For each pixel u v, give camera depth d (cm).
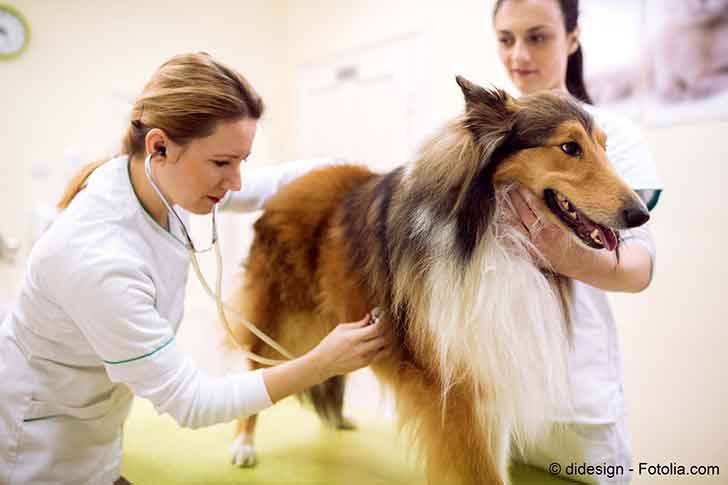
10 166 392
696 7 254
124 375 132
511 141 149
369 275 174
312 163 227
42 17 396
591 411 181
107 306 126
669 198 272
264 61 507
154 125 131
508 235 153
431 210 154
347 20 448
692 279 265
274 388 142
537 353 154
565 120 145
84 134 419
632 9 278
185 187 137
